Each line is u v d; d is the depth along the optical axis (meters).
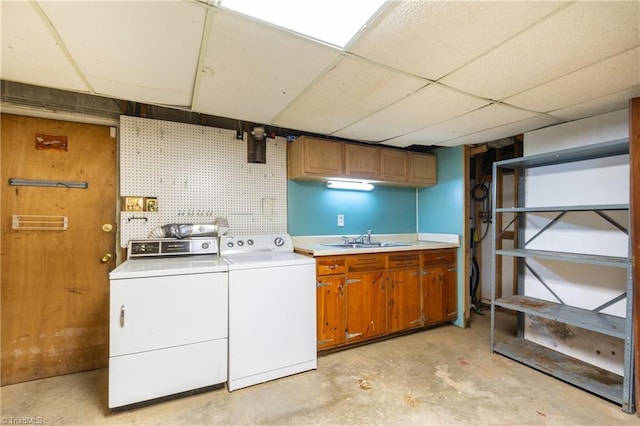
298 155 2.90
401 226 3.90
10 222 2.20
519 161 2.64
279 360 2.27
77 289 2.37
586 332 2.44
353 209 3.54
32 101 2.16
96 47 1.44
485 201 4.05
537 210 2.50
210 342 2.04
